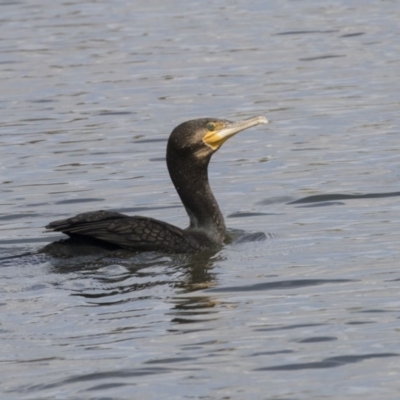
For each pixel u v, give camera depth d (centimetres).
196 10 3353
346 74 2550
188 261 1352
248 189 1758
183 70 2638
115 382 995
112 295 1221
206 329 1117
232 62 2702
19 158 1975
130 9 3378
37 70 2669
